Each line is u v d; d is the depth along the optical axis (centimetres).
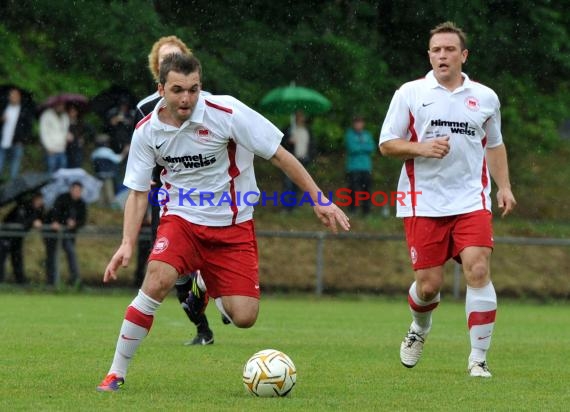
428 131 2669
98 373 2566
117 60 7056
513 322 4825
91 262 6456
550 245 6819
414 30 7531
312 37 7362
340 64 7438
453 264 6806
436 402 2169
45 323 4094
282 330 4053
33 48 7431
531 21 7512
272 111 6994
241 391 2288
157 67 3003
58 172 6147
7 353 3011
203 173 2295
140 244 5956
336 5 7525
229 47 7262
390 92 7638
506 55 7562
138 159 2284
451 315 5144
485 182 2675
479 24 7450
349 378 2562
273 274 6700
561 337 3972
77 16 7119
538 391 2373
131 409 1998
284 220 7206
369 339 3712
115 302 5375
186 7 7300
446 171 2648
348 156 7125
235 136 2261
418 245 2677
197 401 2112
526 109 7825
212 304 5394
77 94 6906
